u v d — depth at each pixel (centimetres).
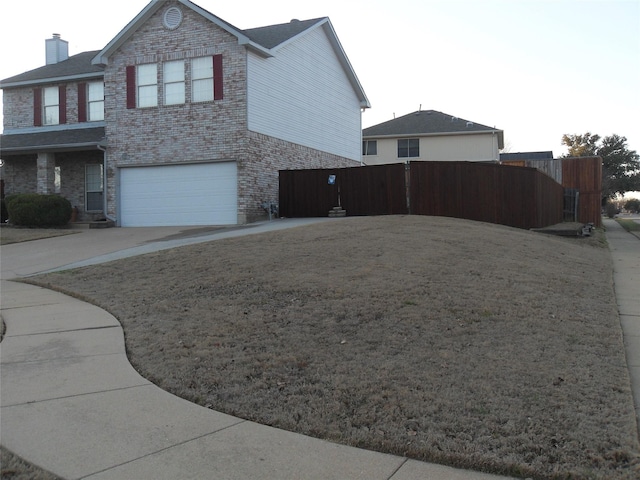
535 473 333
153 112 1933
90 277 994
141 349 586
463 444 366
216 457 360
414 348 550
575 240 1788
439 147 3784
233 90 1833
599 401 431
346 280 790
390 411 416
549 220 2127
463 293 744
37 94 2278
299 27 2231
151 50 1933
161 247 1300
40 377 516
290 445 375
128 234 1672
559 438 372
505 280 845
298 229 1286
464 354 534
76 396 468
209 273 893
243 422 412
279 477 335
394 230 1238
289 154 2106
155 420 417
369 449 369
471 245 1122
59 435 394
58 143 2050
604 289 901
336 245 1046
